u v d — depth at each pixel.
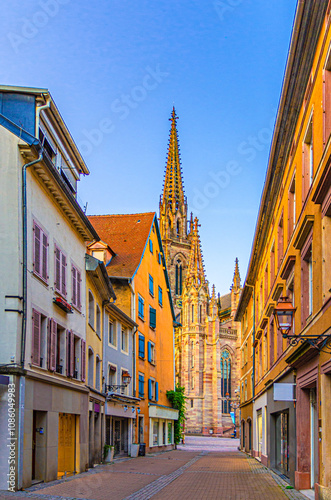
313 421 16.75
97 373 28.94
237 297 119.00
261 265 33.56
